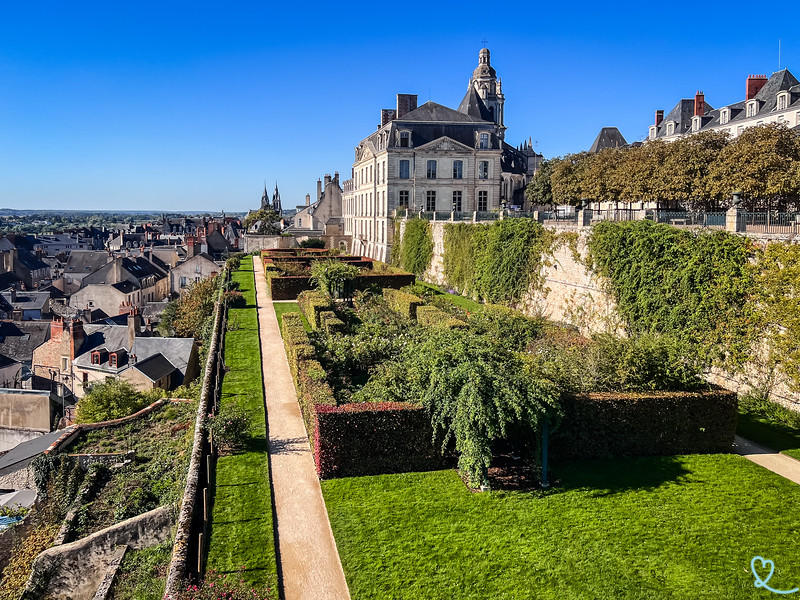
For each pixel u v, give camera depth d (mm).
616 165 44406
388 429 16156
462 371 15469
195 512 13914
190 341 44719
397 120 64875
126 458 23625
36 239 172125
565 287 32750
